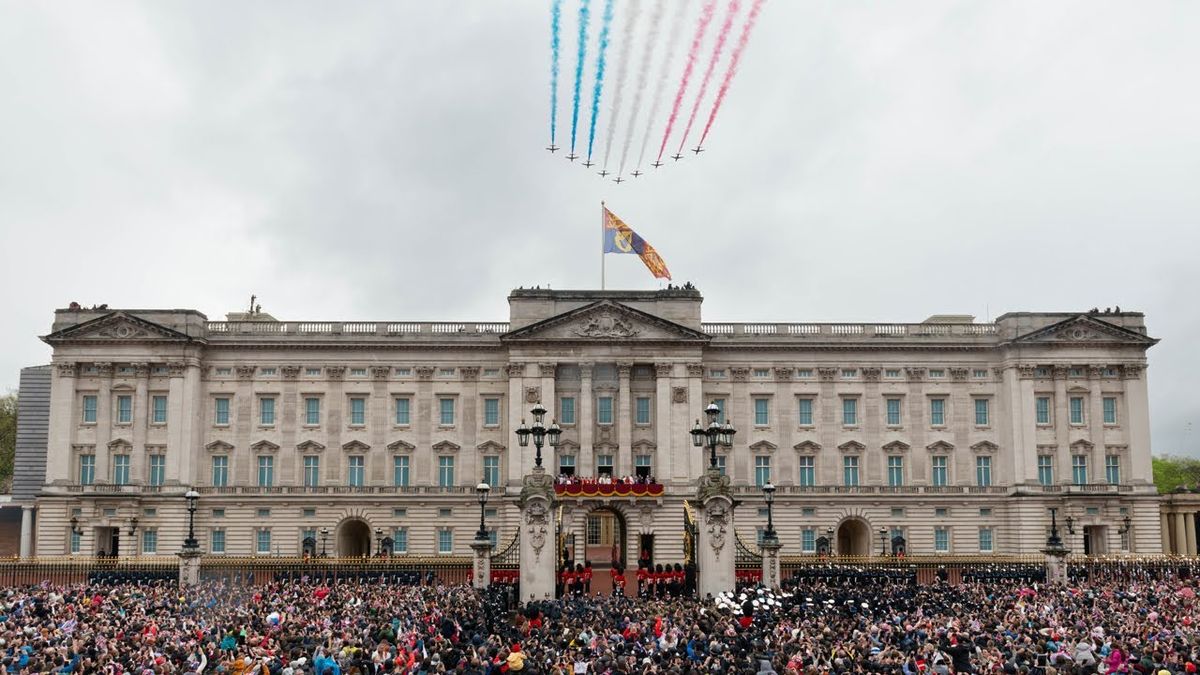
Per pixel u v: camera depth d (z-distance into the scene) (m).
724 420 115.31
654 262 113.44
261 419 114.69
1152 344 115.38
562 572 74.00
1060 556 86.00
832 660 39.84
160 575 84.38
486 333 116.06
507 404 114.81
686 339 113.19
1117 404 115.81
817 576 86.12
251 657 42.41
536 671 36.47
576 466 112.12
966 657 42.81
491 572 76.81
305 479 114.00
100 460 111.50
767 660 37.75
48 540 110.19
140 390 112.44
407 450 114.56
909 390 117.00
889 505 114.69
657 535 108.62
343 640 45.91
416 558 94.81
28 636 47.25
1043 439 114.88
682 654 43.22
